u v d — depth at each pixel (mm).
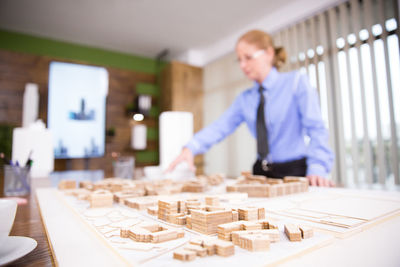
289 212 447
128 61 4094
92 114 3508
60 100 3287
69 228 383
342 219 395
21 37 3340
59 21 3127
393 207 478
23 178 805
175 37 3639
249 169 3369
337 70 2492
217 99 3871
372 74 2230
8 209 275
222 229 308
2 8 2820
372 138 2227
